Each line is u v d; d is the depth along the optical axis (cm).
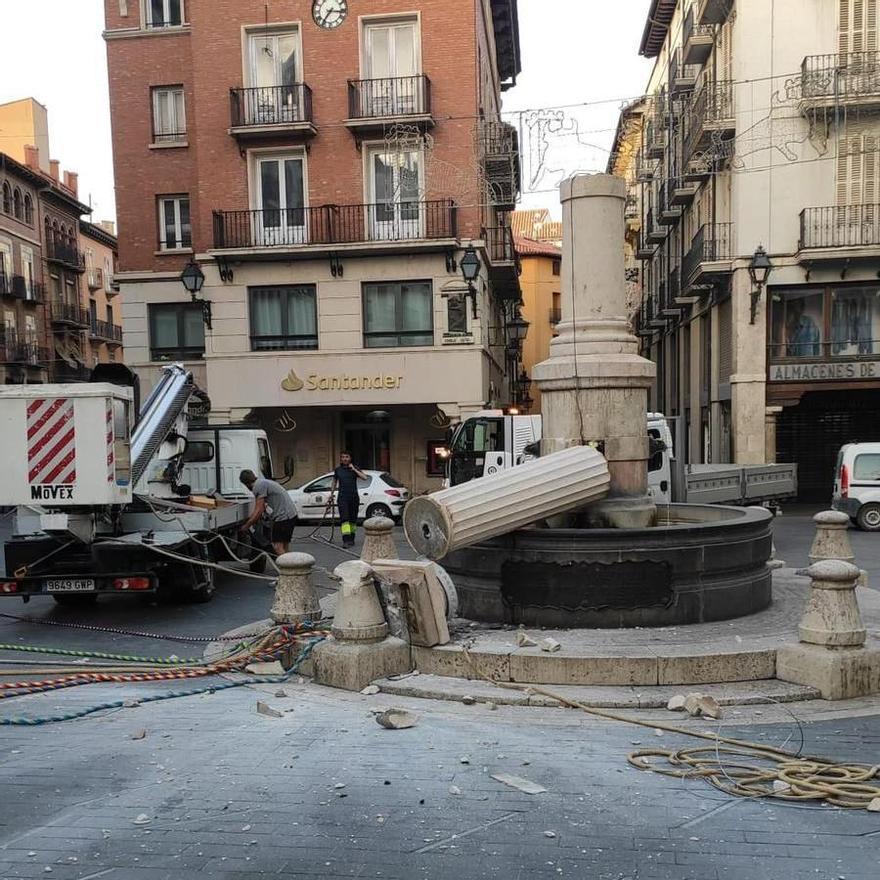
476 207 2238
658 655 564
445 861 344
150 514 963
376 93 2264
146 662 719
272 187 2355
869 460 1694
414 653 618
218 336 2345
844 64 2017
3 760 473
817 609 564
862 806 388
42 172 4538
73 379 4656
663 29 3203
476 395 2261
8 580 909
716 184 2370
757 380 2131
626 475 734
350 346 2302
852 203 2070
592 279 743
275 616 706
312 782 430
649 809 390
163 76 2502
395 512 2042
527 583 662
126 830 378
